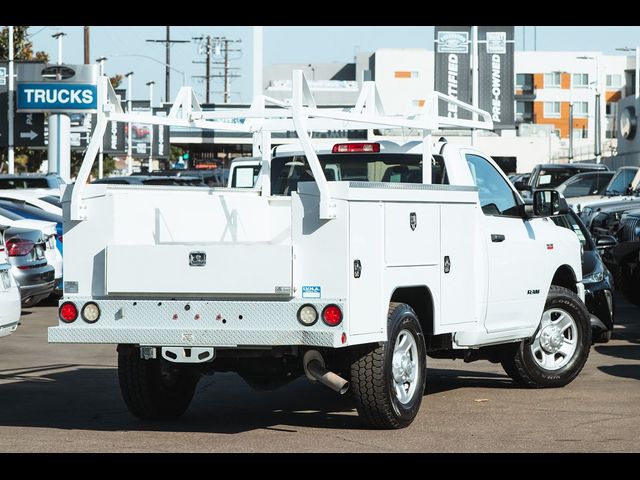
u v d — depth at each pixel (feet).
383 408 53.93
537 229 69.46
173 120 58.59
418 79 655.76
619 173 192.13
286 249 51.08
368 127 63.31
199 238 57.06
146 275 53.06
